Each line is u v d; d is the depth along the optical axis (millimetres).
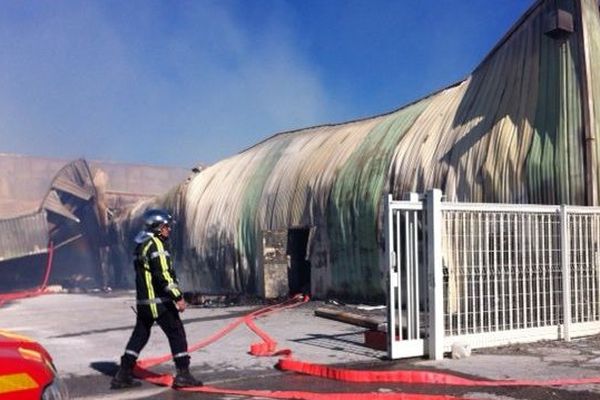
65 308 18953
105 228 32406
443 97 14984
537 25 11719
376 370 7273
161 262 6676
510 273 8477
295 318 12938
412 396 5898
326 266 16328
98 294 27531
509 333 8422
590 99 10211
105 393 6691
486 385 6332
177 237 24625
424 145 13750
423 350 7898
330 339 9805
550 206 8836
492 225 8383
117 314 15930
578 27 10664
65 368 8117
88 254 32531
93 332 11953
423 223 7961
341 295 15703
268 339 9969
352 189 15438
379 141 15836
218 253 21188
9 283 31312
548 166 10398
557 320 8836
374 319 11281
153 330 11477
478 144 11930
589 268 9188
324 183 16844
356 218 15086
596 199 9805
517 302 8555
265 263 18078
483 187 11438
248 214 19969
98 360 8680
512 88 11852
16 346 3699
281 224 18297
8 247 29219
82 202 31781
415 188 13195
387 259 7773
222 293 21031
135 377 7398
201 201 23219
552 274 8852
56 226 30938
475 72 13797
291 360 7582
